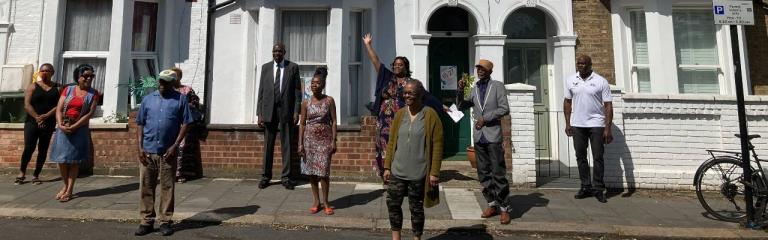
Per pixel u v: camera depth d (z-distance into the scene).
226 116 8.36
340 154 7.36
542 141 8.77
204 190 6.62
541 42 9.03
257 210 5.66
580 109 6.46
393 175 4.31
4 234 4.73
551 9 8.64
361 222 5.25
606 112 6.39
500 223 5.29
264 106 6.88
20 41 8.23
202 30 8.47
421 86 4.39
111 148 7.43
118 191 6.47
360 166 7.34
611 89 7.08
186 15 8.51
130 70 8.28
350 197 6.36
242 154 7.45
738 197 6.12
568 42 8.56
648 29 8.45
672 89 8.29
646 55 8.70
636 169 7.03
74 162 5.96
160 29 8.55
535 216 5.61
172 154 4.89
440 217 5.50
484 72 5.60
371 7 8.52
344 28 8.22
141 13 8.52
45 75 6.79
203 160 7.45
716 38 8.66
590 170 7.23
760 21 8.76
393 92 6.09
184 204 5.88
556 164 8.48
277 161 7.47
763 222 5.29
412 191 4.27
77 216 5.33
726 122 6.93
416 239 4.29
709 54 8.66
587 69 6.41
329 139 5.58
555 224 5.27
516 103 7.12
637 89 8.64
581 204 6.21
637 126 7.07
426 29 8.62
